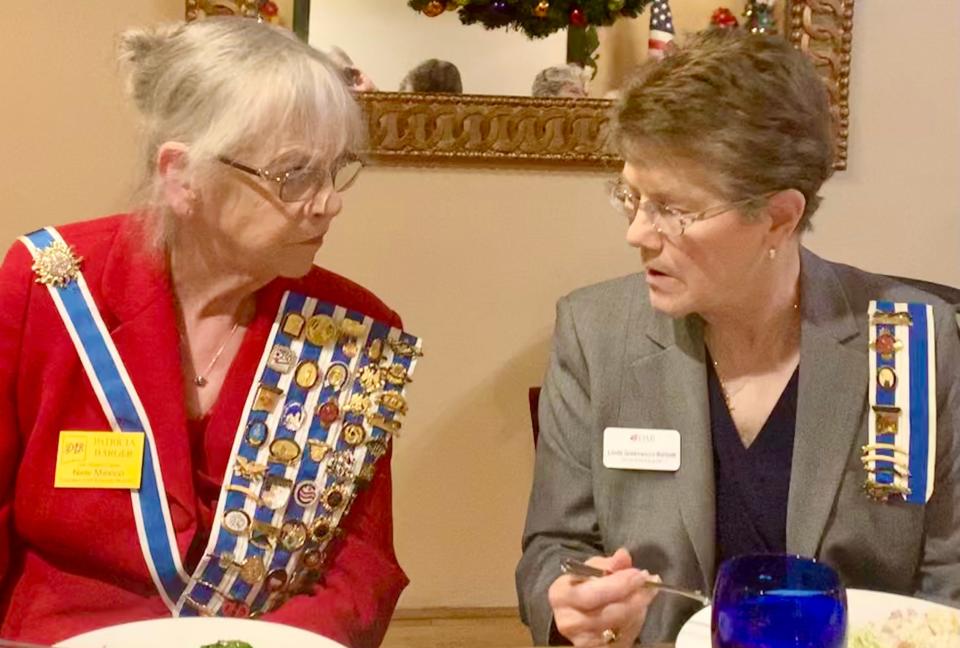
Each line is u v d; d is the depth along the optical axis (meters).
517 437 2.54
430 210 2.43
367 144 1.37
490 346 2.50
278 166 1.19
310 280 1.40
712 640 0.92
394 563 1.39
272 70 1.18
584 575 1.16
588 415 1.43
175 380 1.27
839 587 0.88
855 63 2.47
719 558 1.37
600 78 2.42
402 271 2.45
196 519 1.27
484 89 2.36
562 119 2.38
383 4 2.31
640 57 2.41
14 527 1.28
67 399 1.26
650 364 1.39
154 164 1.24
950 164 2.53
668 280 1.25
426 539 2.55
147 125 1.23
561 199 2.46
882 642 1.06
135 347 1.27
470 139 2.37
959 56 2.49
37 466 1.24
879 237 2.54
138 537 1.25
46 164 2.36
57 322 1.26
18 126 2.33
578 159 2.40
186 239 1.28
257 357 1.32
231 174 1.19
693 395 1.37
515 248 2.46
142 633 1.07
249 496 1.29
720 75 1.14
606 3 2.24
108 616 1.26
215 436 1.30
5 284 1.26
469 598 2.58
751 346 1.37
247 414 1.30
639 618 1.17
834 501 1.33
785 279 1.34
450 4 2.26
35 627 1.23
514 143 2.38
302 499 1.31
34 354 1.25
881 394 1.33
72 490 1.24
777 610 0.86
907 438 1.32
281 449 1.30
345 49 2.32
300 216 1.22
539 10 2.24
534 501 1.46
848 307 1.37
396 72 2.34
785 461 1.35
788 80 1.16
